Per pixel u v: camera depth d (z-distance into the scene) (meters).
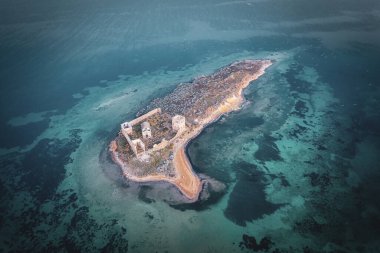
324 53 140.25
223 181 77.62
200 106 103.81
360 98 106.62
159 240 64.62
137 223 68.62
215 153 87.06
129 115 107.69
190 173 79.62
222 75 123.38
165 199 73.44
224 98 108.06
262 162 82.75
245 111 104.38
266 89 116.31
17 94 123.69
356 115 98.31
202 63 141.25
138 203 73.31
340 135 90.25
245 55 144.88
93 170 84.62
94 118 108.25
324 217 66.25
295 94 111.81
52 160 90.00
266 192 73.69
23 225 70.56
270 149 86.94
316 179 76.00
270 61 135.75
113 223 69.19
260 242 62.47
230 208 70.31
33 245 65.81
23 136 101.00
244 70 126.62
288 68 130.50
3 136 101.38
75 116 109.88
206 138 92.94
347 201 69.44
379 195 70.25
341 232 62.84
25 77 135.25
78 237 66.75
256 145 88.94
